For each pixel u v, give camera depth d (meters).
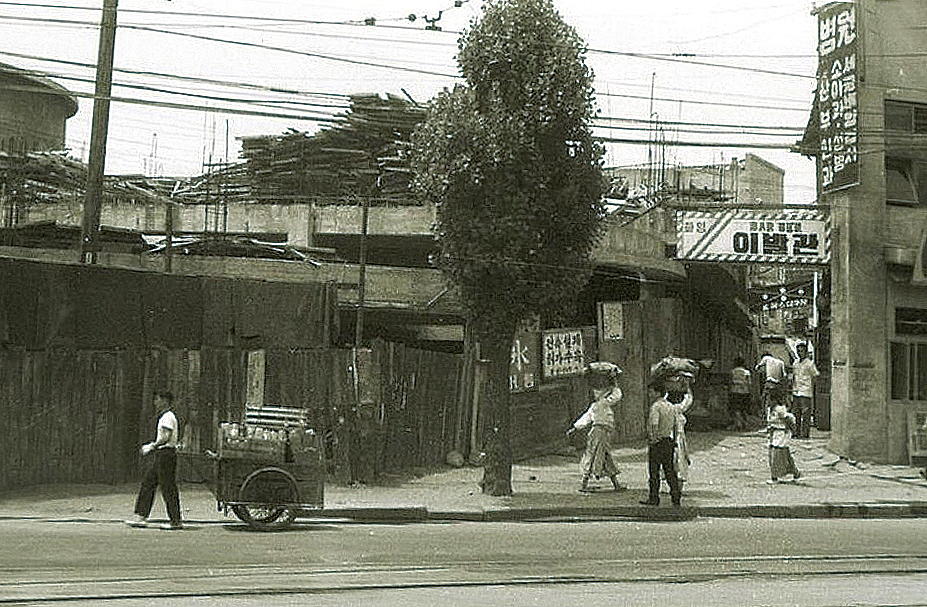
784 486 20.66
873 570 12.20
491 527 15.73
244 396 18.94
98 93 18.56
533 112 17.47
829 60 25.00
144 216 27.09
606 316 25.44
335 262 26.34
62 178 29.48
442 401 21.92
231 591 9.62
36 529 13.98
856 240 24.47
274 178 28.22
